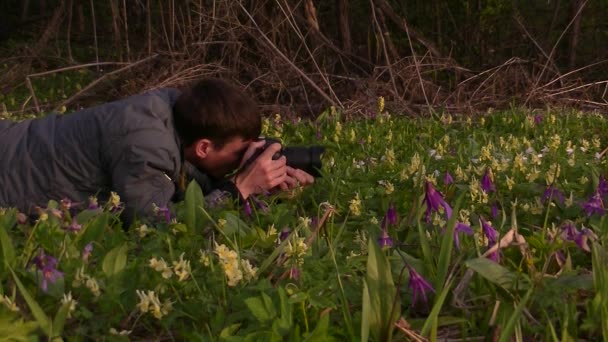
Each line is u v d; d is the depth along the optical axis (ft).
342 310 9.69
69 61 46.37
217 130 14.40
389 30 42.57
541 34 45.37
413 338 8.80
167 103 14.71
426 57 40.22
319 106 34.81
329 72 38.27
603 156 21.54
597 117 29.14
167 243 12.09
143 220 13.43
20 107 36.35
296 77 35.96
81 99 38.29
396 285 10.26
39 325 8.63
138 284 10.15
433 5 44.78
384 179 17.31
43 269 9.57
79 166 14.07
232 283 9.59
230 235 12.30
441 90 37.45
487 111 33.81
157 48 39.40
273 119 32.73
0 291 9.52
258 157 15.07
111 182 14.25
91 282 9.58
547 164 18.35
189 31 37.68
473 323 9.56
